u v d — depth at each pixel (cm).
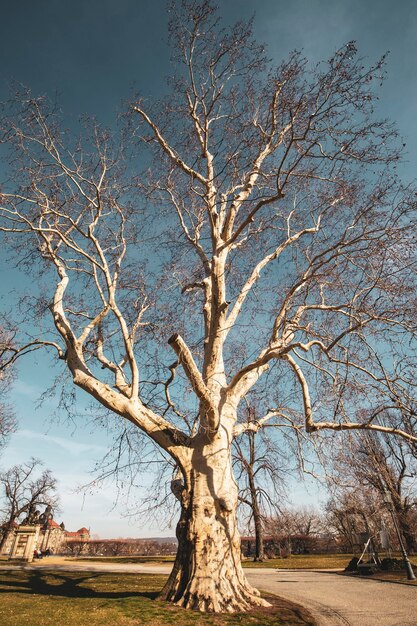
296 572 2200
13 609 940
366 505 1866
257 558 3086
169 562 2966
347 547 4753
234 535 1049
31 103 1248
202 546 1000
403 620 948
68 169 1308
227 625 840
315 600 1220
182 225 1484
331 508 1764
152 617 864
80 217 1392
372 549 2433
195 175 1400
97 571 2055
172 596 995
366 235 1096
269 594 1277
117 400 1125
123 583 1497
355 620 959
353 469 1190
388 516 2130
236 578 1016
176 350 1016
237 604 956
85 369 1173
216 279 1178
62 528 7688
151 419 1147
